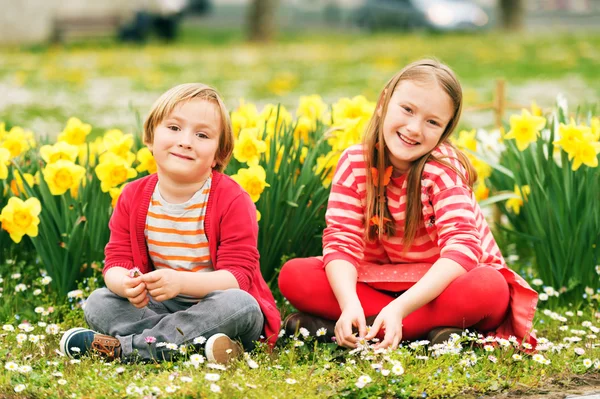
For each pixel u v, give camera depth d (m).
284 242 4.25
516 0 27.03
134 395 2.85
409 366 3.18
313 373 3.17
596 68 15.99
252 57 18.88
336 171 3.77
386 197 3.66
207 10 37.94
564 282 4.35
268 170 4.18
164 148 3.35
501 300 3.48
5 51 20.41
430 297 3.38
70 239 4.03
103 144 4.66
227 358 3.21
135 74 15.36
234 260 3.42
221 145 3.46
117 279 3.39
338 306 3.61
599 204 4.29
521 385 3.15
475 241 3.49
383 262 3.80
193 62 17.66
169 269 3.27
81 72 15.63
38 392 2.92
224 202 3.44
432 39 23.02
